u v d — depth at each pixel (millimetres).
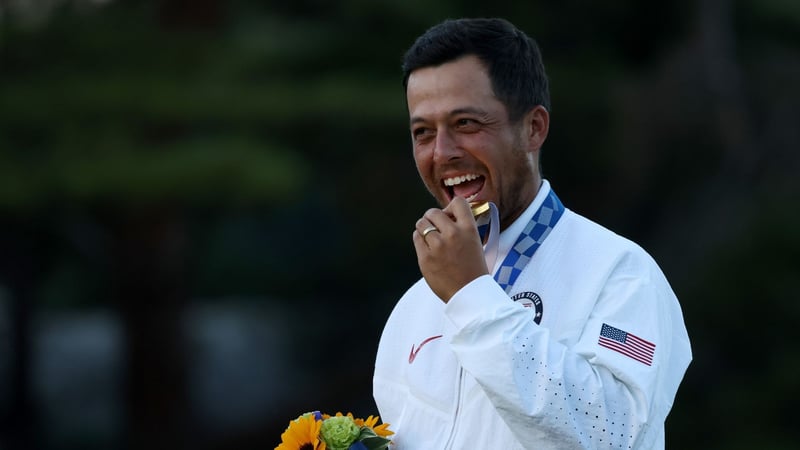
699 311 56312
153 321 53375
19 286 66312
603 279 8172
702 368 57125
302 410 58469
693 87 51156
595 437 7449
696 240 57406
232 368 73438
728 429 53844
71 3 44562
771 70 55625
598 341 7871
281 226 79375
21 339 68125
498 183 8422
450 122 8320
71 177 38906
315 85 46750
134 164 39344
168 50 45188
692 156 52812
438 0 51250
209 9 49562
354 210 56062
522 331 7578
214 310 82250
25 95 41688
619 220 57375
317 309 76125
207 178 39062
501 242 8672
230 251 82875
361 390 58781
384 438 8664
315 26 52750
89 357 76125
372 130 47312
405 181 53344
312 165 50188
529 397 7430
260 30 53844
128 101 41750
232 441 57656
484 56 8312
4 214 42031
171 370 54219
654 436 7766
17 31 43844
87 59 44781
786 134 55094
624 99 50875
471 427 8344
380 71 50625
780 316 55781
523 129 8500
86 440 67188
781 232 55906
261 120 44250
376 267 64500
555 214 8695
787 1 57719
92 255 53281
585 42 54062
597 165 52938
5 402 68062
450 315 7777
